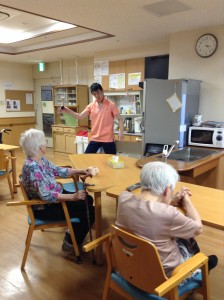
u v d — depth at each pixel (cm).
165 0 285
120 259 135
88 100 682
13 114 782
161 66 501
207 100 399
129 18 345
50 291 197
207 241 264
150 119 376
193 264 124
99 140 367
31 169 203
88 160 287
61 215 221
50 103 781
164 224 123
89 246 139
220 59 379
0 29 482
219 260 233
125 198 135
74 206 231
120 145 385
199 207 160
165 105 363
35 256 240
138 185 194
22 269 220
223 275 214
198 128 360
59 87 701
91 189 198
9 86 764
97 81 614
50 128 795
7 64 752
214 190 190
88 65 666
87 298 191
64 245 246
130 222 128
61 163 595
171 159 277
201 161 267
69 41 500
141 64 528
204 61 393
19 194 399
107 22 364
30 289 199
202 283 139
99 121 363
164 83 359
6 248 252
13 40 537
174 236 126
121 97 599
